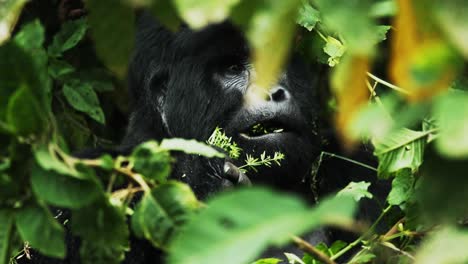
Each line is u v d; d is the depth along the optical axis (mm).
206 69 7285
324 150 7711
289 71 7145
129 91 8078
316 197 7453
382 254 4812
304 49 7113
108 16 2301
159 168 3275
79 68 8430
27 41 3307
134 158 3285
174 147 3449
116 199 3412
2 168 3016
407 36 1833
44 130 2947
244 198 1848
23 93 2801
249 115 6840
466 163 1983
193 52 7355
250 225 1815
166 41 7613
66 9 8883
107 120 9031
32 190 3047
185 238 1840
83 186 2961
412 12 1817
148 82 7793
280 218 1806
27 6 8742
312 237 7211
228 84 7164
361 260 4551
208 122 7297
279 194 1877
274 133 6816
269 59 1857
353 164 7703
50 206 7012
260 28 1886
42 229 3021
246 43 7109
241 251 1774
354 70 1896
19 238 3414
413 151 4195
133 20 2311
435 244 1852
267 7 1898
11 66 2787
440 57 1798
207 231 1831
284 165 6859
